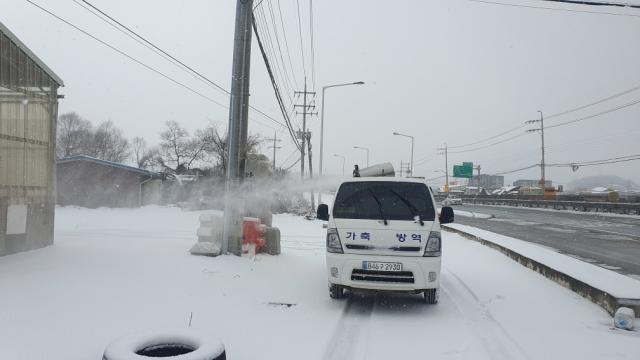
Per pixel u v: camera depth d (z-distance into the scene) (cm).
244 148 1091
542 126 5472
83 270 815
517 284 938
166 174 4047
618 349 554
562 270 947
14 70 1005
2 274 753
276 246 1185
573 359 517
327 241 735
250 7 1102
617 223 3014
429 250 705
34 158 1069
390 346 549
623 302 697
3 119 970
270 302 720
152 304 651
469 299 802
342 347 542
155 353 446
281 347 525
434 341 570
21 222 1017
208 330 566
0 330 511
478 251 1451
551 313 717
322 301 750
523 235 2216
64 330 526
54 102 1141
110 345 421
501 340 579
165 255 1007
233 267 942
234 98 1086
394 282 696
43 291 668
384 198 739
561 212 4350
